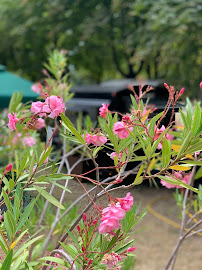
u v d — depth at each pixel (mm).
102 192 1629
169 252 4090
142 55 15219
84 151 2041
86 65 18844
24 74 18875
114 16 17344
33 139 2922
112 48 17719
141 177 1419
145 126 1566
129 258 1674
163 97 1961
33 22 17672
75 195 2041
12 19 18562
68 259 1385
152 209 4320
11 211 1425
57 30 17375
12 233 1383
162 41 14562
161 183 1936
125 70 19625
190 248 4090
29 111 2232
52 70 2752
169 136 1812
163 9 14516
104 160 1971
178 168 1416
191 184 2141
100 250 1495
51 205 2229
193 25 14391
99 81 19750
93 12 17734
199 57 14516
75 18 17656
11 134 3225
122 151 1693
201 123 1367
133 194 1896
